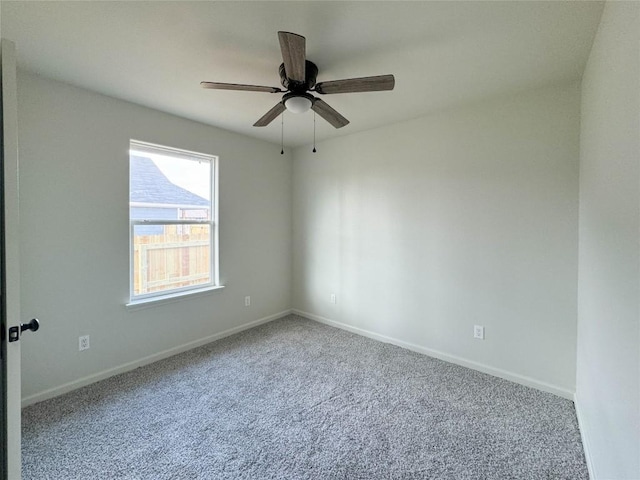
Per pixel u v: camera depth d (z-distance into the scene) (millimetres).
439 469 1569
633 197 1006
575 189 2156
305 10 1479
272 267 4023
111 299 2533
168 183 3008
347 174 3590
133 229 2750
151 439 1780
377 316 3363
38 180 2156
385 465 1597
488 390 2322
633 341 993
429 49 1804
